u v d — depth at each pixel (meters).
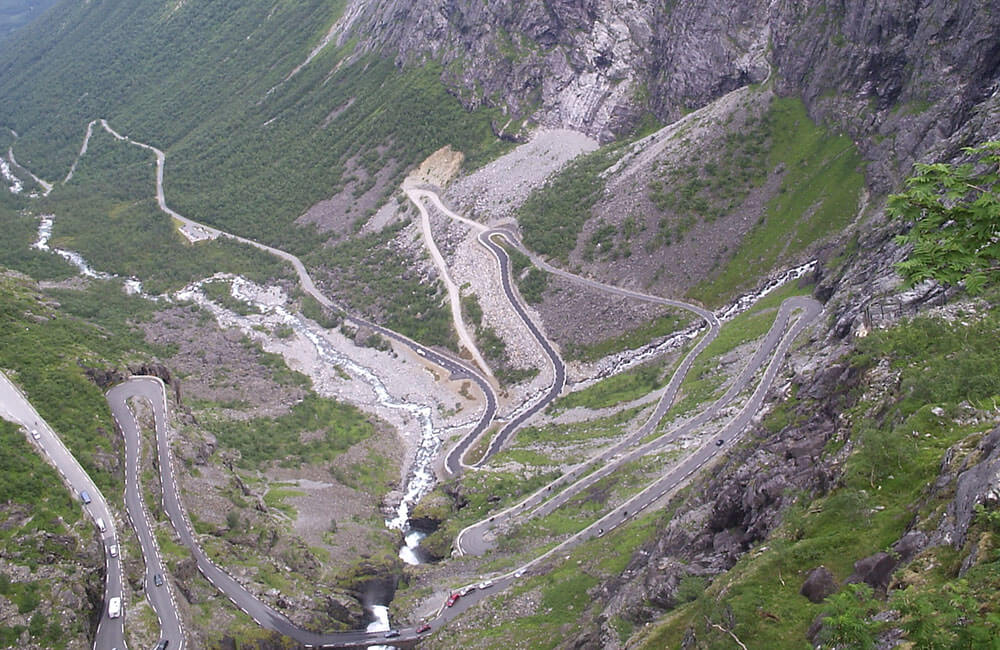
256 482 133.00
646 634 59.19
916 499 48.19
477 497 129.00
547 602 91.31
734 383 128.75
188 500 111.12
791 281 159.12
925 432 53.81
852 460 54.81
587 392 157.38
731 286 166.12
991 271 29.28
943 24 158.00
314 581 107.81
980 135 123.38
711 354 144.62
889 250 116.88
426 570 110.25
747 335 143.38
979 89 151.75
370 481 145.25
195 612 91.44
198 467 119.94
